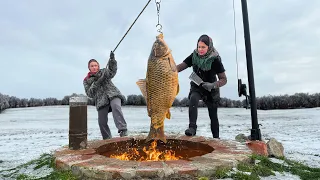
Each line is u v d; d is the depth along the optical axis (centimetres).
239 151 465
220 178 374
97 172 374
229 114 2484
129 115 2336
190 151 541
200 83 571
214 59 577
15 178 457
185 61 625
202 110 3100
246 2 616
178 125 1423
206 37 578
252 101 598
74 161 420
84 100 501
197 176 371
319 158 633
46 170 450
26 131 1249
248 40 611
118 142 550
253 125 595
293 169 464
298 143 859
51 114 2542
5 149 793
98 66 706
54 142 918
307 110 2984
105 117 696
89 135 1062
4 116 2302
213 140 546
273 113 2556
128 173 362
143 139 566
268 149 554
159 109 414
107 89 689
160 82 409
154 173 364
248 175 381
